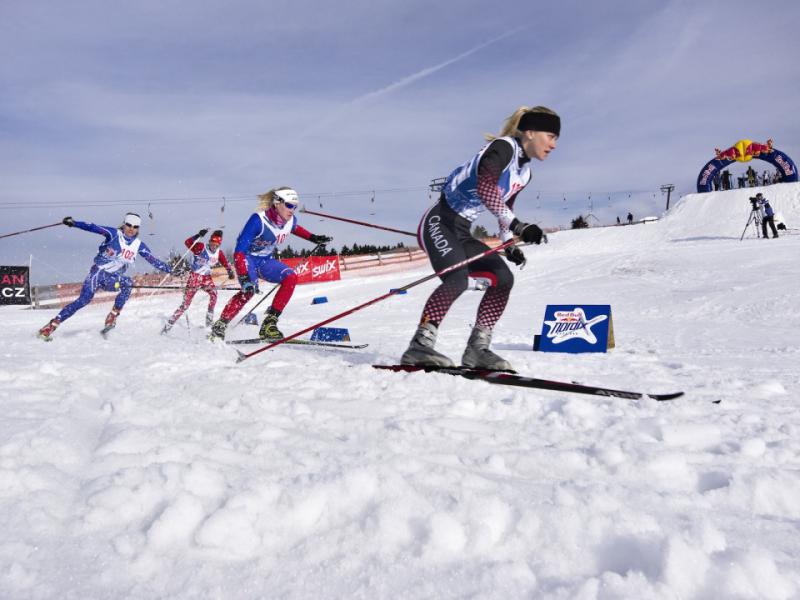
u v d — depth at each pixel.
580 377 3.37
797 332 6.34
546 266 17.05
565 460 1.60
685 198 31.84
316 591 0.95
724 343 5.54
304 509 1.21
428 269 23.25
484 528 1.09
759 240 18.69
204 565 1.03
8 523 1.18
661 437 1.86
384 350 4.92
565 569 1.00
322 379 2.92
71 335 7.24
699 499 1.32
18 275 17.64
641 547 1.02
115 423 2.03
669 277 12.61
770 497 1.32
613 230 28.14
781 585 0.91
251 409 2.22
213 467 1.48
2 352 5.00
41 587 0.95
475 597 0.91
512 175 3.00
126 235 6.96
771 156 33.09
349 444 1.79
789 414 2.26
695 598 0.90
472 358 3.17
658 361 4.18
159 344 5.77
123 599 0.92
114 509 1.23
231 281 17.97
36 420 2.02
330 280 21.67
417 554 1.05
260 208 5.79
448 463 1.61
